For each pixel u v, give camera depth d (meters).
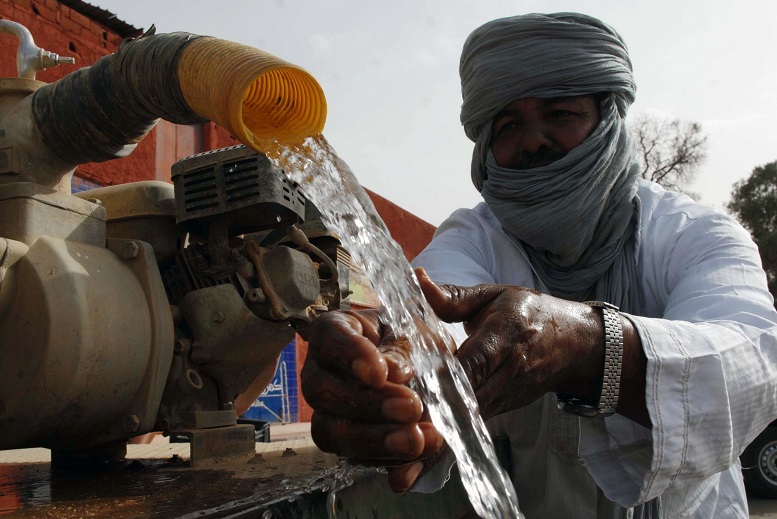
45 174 1.40
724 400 1.06
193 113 1.24
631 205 1.58
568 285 1.61
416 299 0.85
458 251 1.69
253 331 1.58
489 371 0.83
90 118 1.34
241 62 1.01
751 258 1.38
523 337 0.85
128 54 1.27
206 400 1.57
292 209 1.61
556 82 1.50
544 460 1.56
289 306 1.61
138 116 1.34
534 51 1.50
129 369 1.32
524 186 1.53
